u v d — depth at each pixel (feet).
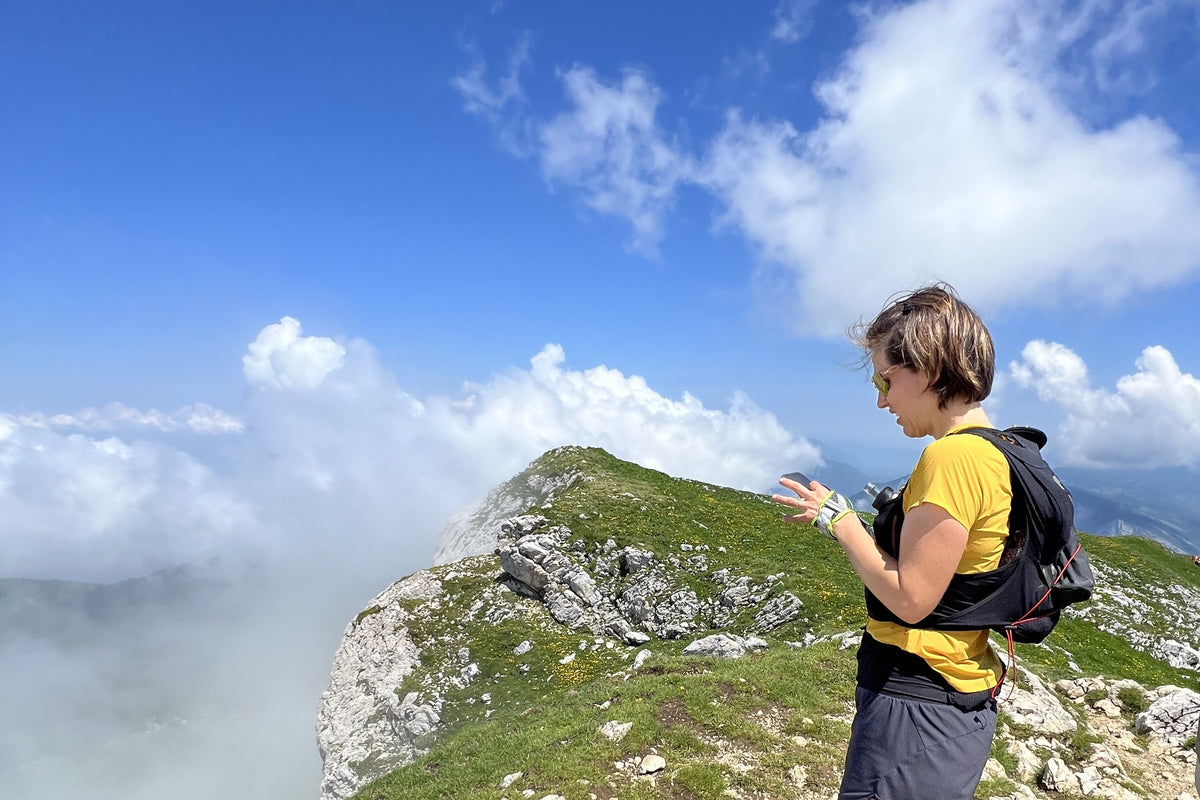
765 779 38.01
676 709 47.80
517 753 46.50
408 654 122.72
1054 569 9.67
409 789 47.11
